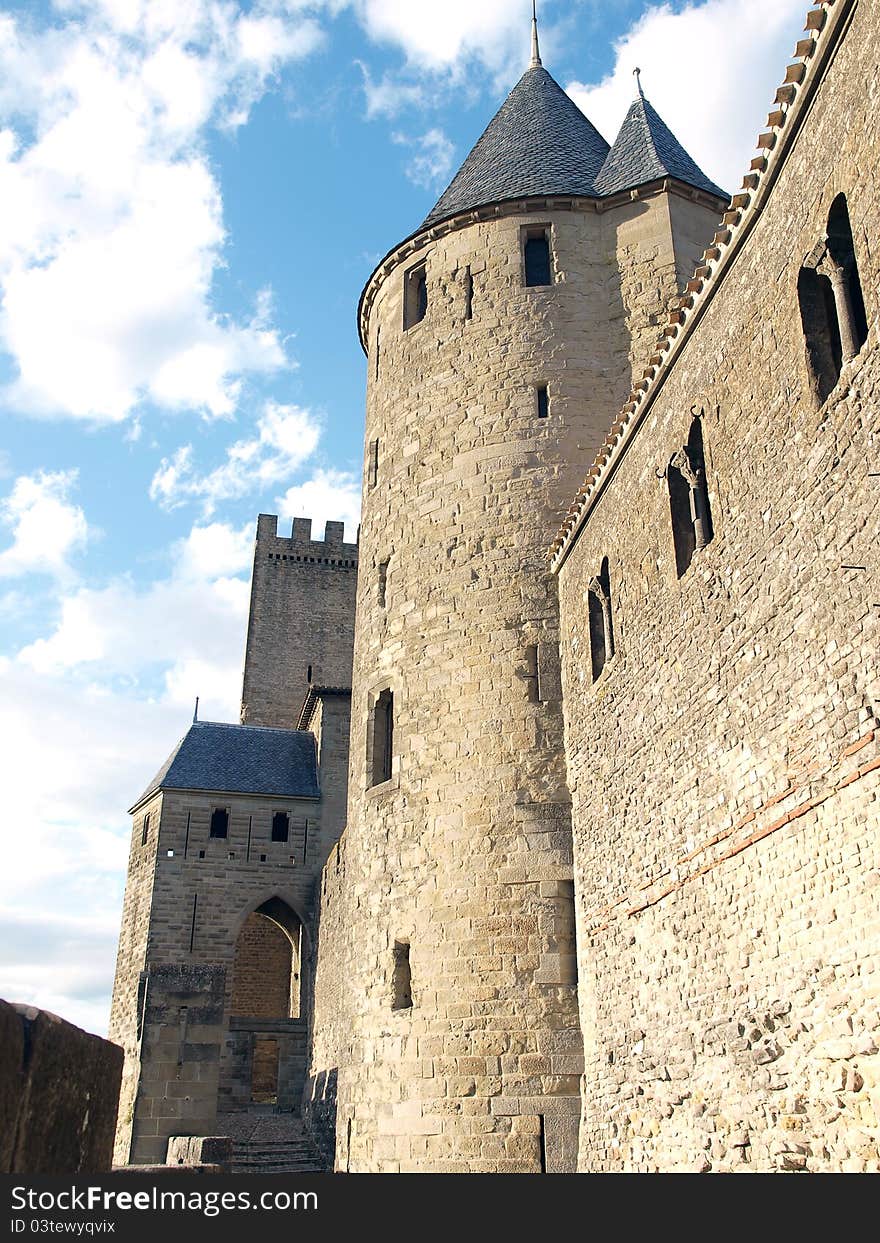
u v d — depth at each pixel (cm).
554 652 2088
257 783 4503
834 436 1098
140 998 3775
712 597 1370
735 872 1266
